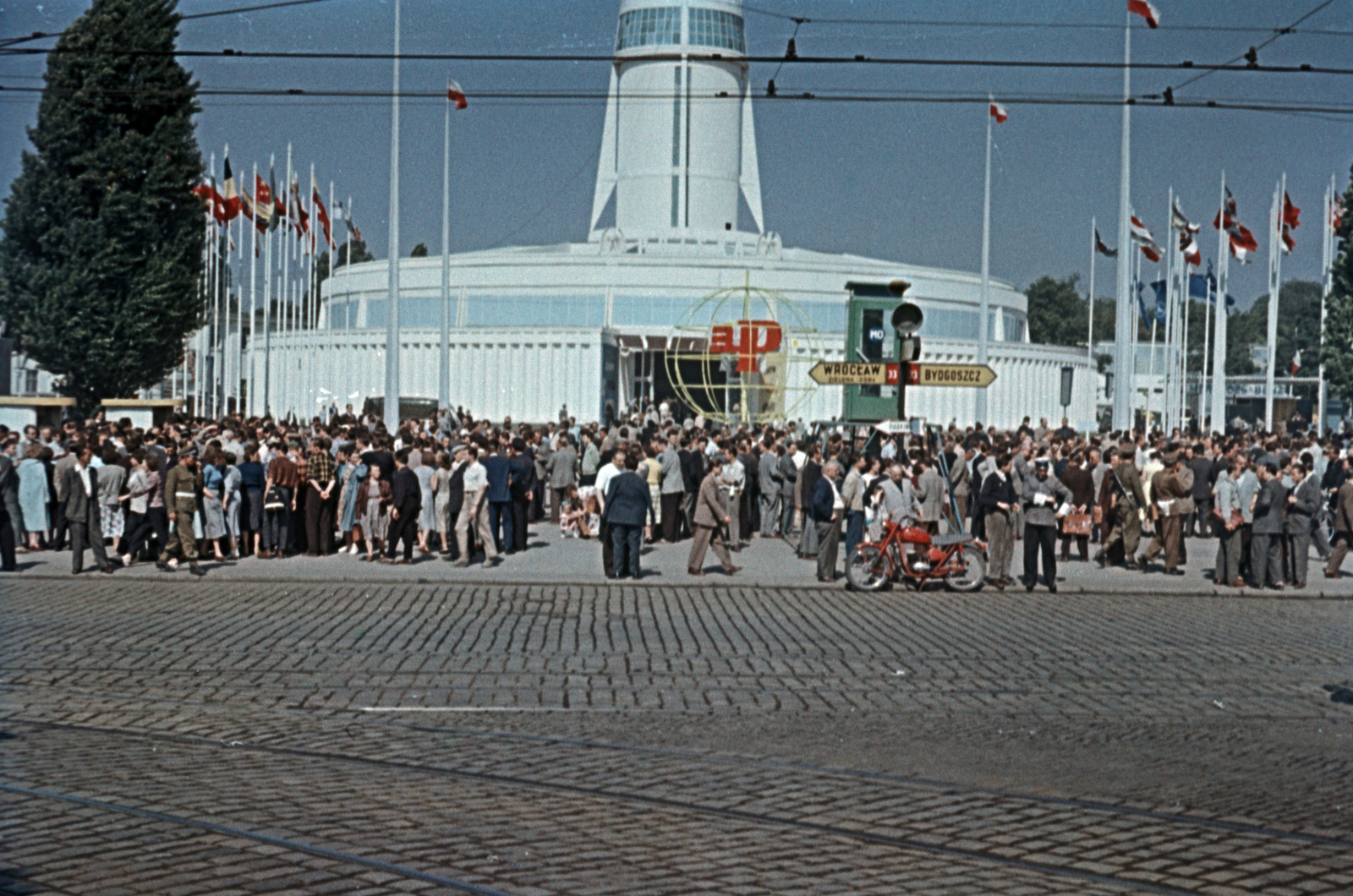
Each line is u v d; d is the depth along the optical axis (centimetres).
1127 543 2444
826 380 2636
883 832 769
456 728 1070
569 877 667
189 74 3959
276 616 1681
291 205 5812
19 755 933
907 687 1288
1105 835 768
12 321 3891
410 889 641
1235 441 3238
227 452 2297
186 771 894
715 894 645
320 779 880
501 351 7050
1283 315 16000
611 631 1620
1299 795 877
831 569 2186
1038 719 1146
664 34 8425
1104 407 9950
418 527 2439
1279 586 2200
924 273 8444
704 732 1068
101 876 655
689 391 7588
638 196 8606
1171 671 1409
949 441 2945
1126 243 3525
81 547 2095
